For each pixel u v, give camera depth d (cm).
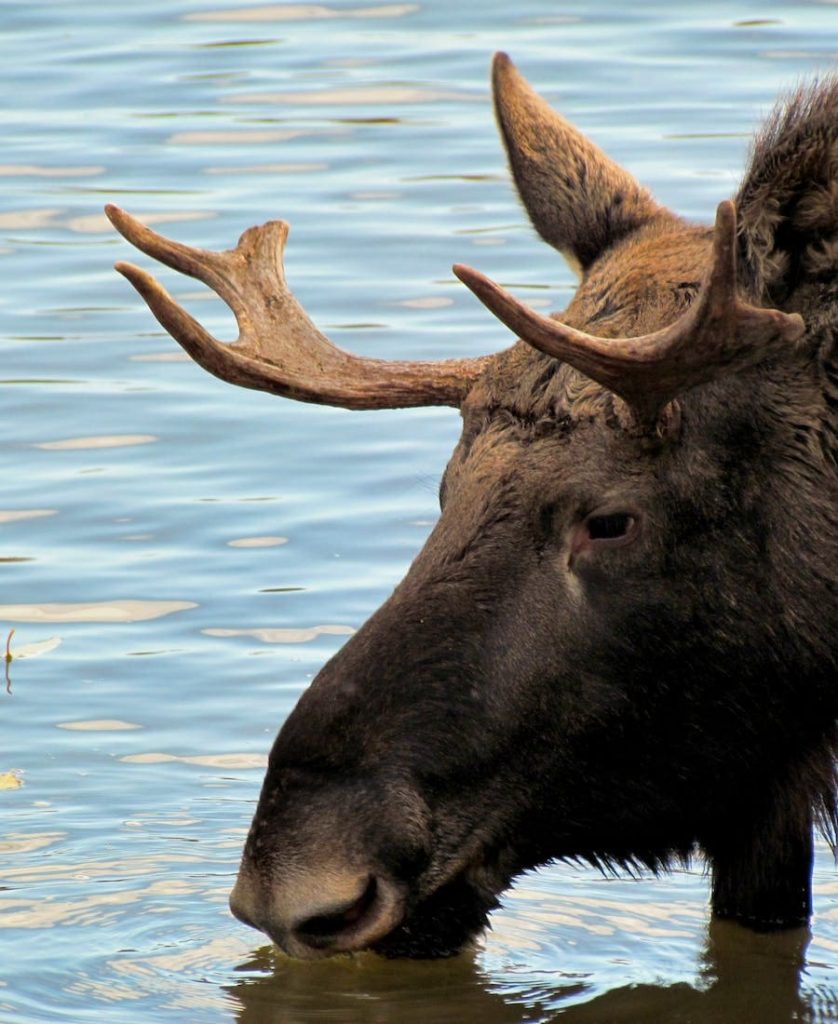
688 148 5200
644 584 2309
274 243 2625
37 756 3056
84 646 3344
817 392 2316
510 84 2708
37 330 4500
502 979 2506
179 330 2470
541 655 2305
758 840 2558
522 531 2316
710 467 2300
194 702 3183
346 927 2300
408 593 2328
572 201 2612
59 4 6719
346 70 6019
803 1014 2438
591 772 2350
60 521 3722
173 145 5484
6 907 2689
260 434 4066
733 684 2352
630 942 2617
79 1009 2438
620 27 6266
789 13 6322
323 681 2317
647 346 2200
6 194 5169
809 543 2316
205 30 6438
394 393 2520
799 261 2342
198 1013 2431
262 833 2291
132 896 2717
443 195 5128
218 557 3597
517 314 2152
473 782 2314
